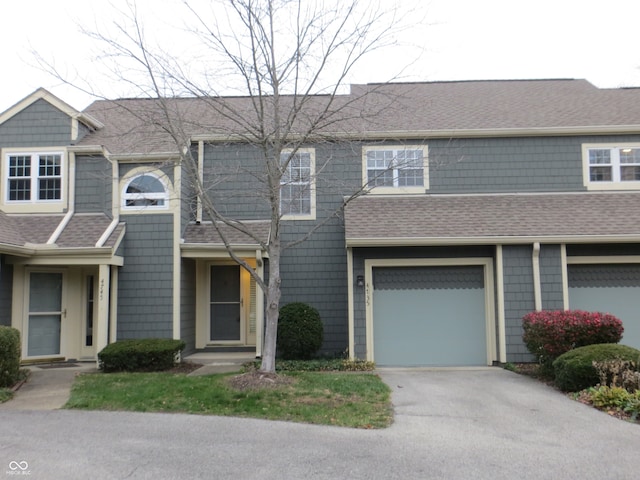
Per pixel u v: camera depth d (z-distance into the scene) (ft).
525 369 33.76
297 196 37.45
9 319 35.88
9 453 17.24
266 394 24.99
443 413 23.00
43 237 36.40
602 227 36.35
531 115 44.86
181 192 37.40
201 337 42.11
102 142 40.29
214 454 17.30
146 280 37.35
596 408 23.76
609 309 37.60
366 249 37.50
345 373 32.65
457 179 41.81
